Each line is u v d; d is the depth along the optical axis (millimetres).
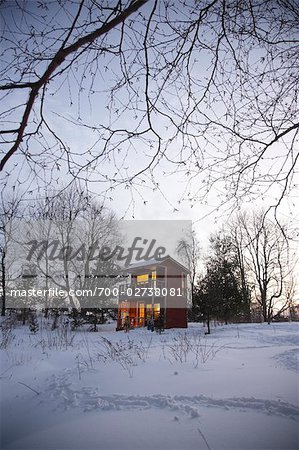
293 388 5113
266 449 3146
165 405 4508
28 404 5141
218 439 3406
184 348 10086
